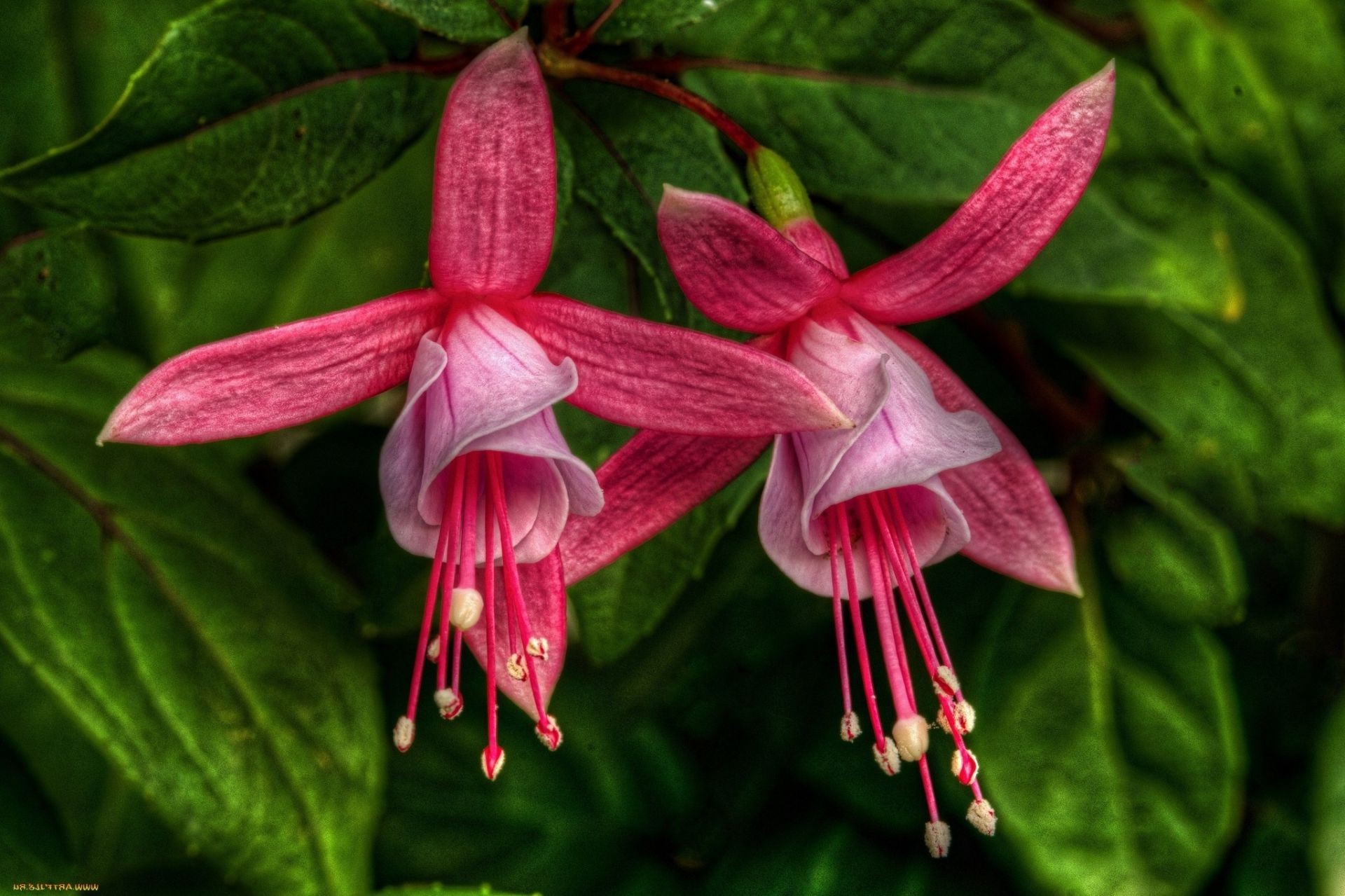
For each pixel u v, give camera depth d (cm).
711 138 39
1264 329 42
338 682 41
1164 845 42
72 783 42
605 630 40
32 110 41
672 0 39
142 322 42
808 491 38
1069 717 42
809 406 37
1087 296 41
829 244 39
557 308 38
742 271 38
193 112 38
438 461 37
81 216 38
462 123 37
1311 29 42
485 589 38
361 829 41
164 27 41
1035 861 42
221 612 41
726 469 39
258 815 40
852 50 40
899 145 40
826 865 42
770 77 40
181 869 42
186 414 37
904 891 42
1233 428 42
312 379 37
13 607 40
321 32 38
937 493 38
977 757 42
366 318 37
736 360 37
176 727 40
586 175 39
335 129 39
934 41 40
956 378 39
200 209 38
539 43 40
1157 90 41
